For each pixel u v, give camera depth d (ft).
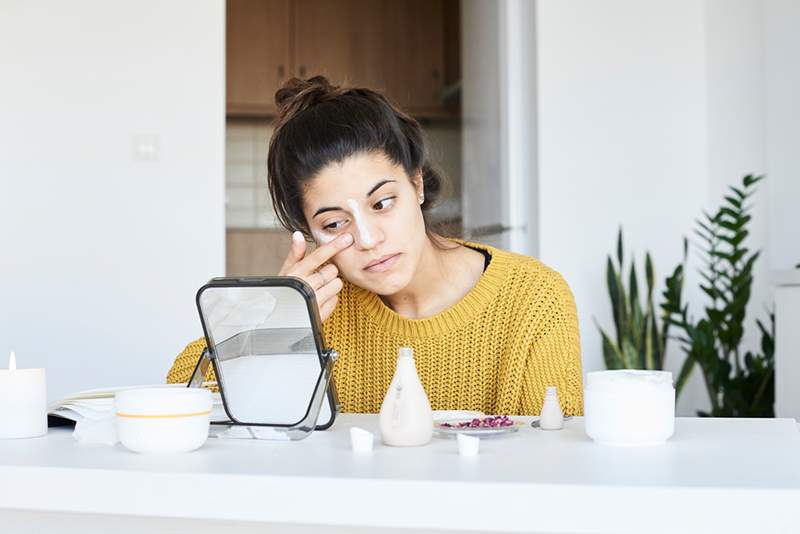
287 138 3.98
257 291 3.32
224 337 3.36
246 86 17.62
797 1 9.96
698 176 11.96
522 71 12.28
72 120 11.24
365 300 4.64
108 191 11.25
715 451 2.80
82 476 2.50
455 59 17.69
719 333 9.80
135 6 11.30
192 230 11.30
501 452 2.81
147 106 11.30
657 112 11.94
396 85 18.02
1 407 3.17
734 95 11.37
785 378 7.86
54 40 11.23
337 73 17.88
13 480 2.54
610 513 2.23
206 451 2.86
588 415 2.99
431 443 3.04
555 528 2.25
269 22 17.72
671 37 11.98
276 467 2.52
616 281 10.69
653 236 11.87
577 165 11.80
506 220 12.30
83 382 11.19
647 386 2.91
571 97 11.82
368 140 3.88
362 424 3.56
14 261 11.16
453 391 4.52
